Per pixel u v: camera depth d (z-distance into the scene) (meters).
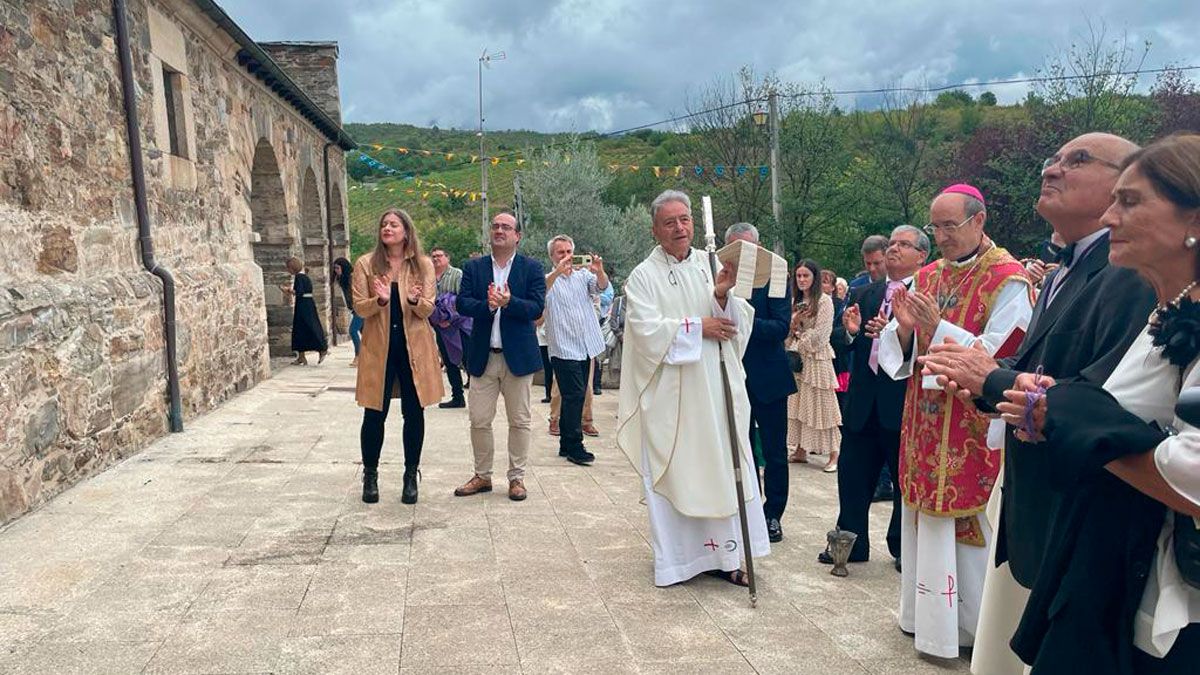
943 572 3.07
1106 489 1.65
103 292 5.64
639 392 3.91
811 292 6.68
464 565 4.02
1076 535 1.69
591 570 4.02
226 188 9.20
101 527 4.39
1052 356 2.02
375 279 4.77
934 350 1.97
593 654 3.09
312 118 14.35
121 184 6.25
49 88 5.16
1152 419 1.61
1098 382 1.77
